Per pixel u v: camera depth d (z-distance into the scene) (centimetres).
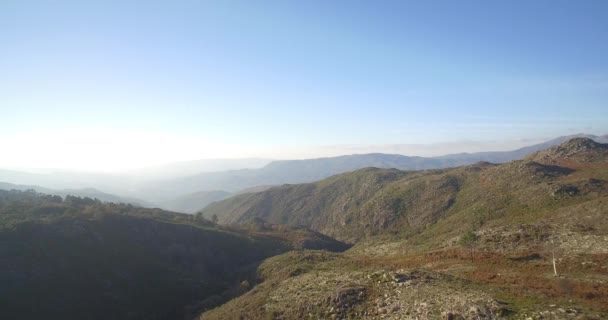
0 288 5831
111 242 8325
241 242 10619
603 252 4006
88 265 7194
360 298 3472
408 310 3019
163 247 9119
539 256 4356
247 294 5153
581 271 3628
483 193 11544
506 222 7088
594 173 9306
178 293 7188
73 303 6150
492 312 2662
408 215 13888
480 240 5538
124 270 7494
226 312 4544
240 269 8588
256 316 3966
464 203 11931
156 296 6950
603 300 2681
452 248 5619
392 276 3694
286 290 4469
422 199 14312
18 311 5591
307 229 15788
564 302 2689
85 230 8306
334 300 3522
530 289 3059
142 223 9750
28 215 8812
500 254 4734
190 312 6247
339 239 15450
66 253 7275
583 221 5203
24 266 6462
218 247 10006
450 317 2716
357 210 17000
